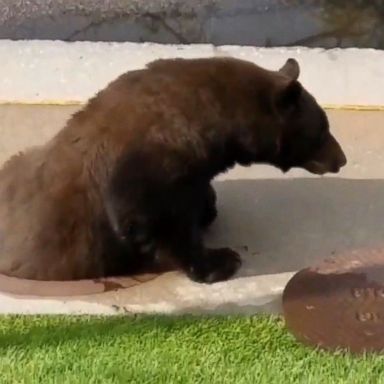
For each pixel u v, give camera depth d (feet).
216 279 34.24
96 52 46.39
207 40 54.95
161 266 35.09
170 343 31.04
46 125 42.70
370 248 35.60
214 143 33.50
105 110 33.94
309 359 30.25
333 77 44.75
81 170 33.99
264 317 32.27
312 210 37.93
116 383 29.27
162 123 32.94
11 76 45.27
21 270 34.58
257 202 38.42
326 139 36.27
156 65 34.50
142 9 57.21
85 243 34.35
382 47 54.24
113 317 32.48
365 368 29.76
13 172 35.65
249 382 29.27
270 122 34.35
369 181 39.42
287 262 35.27
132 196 32.78
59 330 31.78
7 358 30.42
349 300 32.65
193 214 33.86
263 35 55.06
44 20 56.95
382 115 42.96
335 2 57.11
